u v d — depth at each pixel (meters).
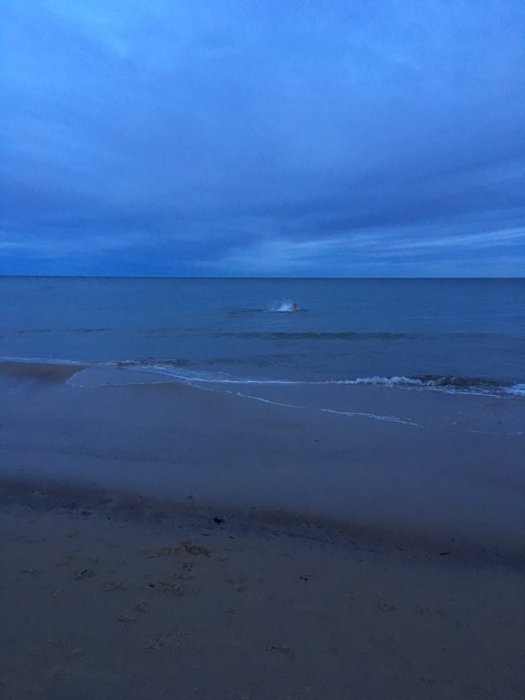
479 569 3.46
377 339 17.89
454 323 23.67
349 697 2.22
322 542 3.82
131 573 3.25
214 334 19.30
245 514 4.32
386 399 8.75
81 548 3.60
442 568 3.46
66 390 9.23
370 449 6.14
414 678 2.35
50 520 4.10
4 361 12.21
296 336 18.72
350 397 8.88
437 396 9.00
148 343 16.95
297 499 4.65
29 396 8.80
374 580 3.26
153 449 6.05
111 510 4.34
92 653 2.46
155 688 2.23
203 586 3.12
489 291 63.59
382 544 3.82
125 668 2.36
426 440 6.49
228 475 5.23
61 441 6.34
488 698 2.23
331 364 12.98
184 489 4.84
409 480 5.15
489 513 4.40
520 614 2.90
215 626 2.71
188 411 7.83
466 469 5.48
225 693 2.21
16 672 2.31
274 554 3.59
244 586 3.13
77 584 3.09
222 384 9.90
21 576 3.18
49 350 15.41
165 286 82.25
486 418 7.56
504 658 2.52
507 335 18.81
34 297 46.84
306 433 6.76
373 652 2.54
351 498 4.69
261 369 12.20
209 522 4.14
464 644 2.62
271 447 6.17
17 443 6.26
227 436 6.61
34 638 2.56
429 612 2.91
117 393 8.96
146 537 3.81
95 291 60.72
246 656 2.47
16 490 4.76
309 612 2.87
